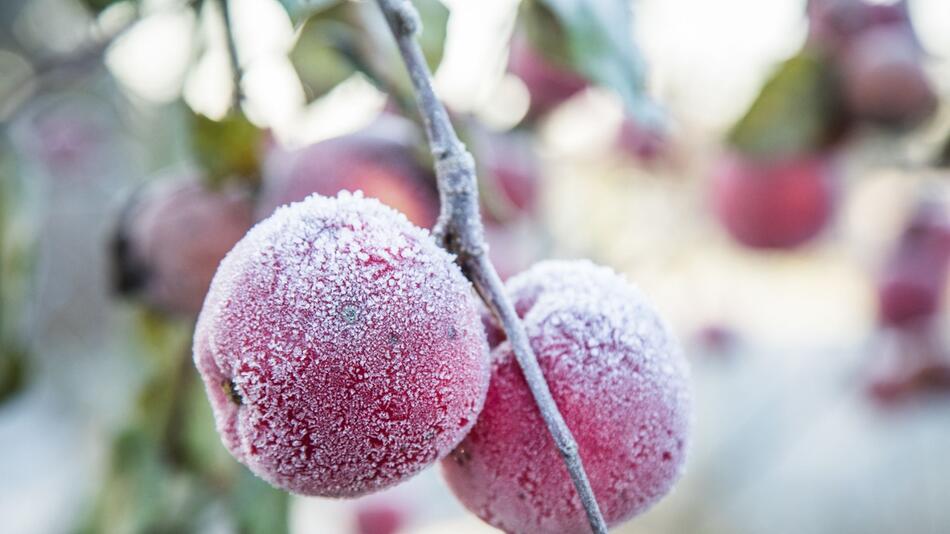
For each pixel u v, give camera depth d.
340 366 0.34
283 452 0.34
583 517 0.37
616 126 0.79
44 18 0.93
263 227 0.36
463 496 0.38
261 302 0.34
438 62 0.48
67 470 1.30
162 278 0.54
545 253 0.77
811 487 1.49
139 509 0.57
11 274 0.59
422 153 0.50
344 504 0.95
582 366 0.37
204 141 0.53
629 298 0.38
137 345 0.58
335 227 0.35
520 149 0.65
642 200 0.83
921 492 1.41
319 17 0.50
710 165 0.75
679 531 1.33
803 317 1.39
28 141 0.65
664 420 0.37
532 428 0.37
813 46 0.60
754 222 0.73
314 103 0.53
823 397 1.30
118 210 0.56
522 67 0.63
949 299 0.78
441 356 0.35
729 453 1.32
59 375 1.19
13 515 1.22
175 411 0.57
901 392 0.82
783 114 0.61
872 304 0.82
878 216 0.80
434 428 0.35
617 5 0.48
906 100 0.59
